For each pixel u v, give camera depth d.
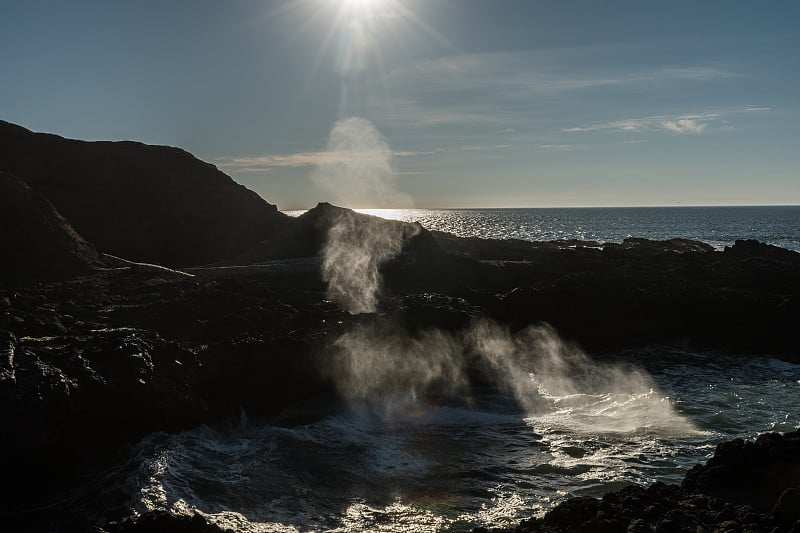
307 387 19.62
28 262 23.95
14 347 15.56
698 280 31.28
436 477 14.69
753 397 20.34
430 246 38.56
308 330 21.42
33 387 14.57
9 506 13.76
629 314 26.92
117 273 25.09
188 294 23.80
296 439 17.03
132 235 39.28
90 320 20.27
